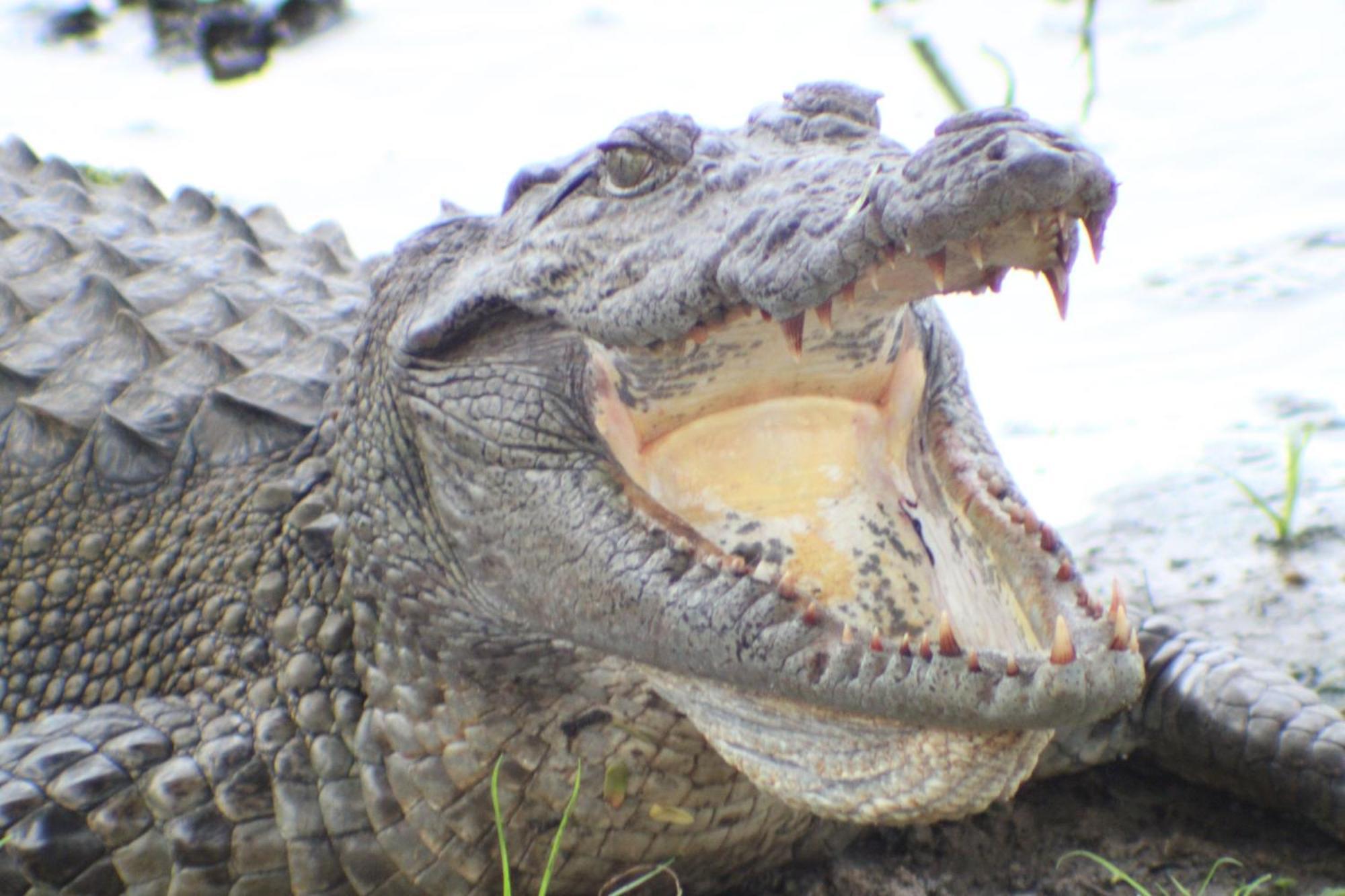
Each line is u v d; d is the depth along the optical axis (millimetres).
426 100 31766
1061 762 11203
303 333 12461
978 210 6648
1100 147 26891
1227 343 19328
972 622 8445
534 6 36812
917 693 7234
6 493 11516
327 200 27156
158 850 9500
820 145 8414
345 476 9898
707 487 9617
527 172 9523
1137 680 7102
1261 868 10102
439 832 9609
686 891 10141
